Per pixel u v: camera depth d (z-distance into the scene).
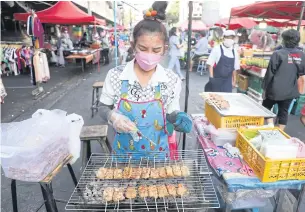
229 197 1.73
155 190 1.31
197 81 9.09
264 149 1.56
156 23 1.45
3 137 1.31
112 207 1.24
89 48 13.71
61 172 3.17
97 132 2.60
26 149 1.25
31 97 6.77
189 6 2.41
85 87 8.15
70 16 9.27
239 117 2.07
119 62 11.67
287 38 3.58
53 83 8.73
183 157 1.72
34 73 6.91
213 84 4.23
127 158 1.62
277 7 5.09
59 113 1.57
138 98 1.60
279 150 1.51
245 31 16.64
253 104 2.35
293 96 3.65
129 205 1.24
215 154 1.89
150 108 1.61
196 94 7.12
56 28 13.88
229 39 4.07
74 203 1.25
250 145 1.70
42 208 2.54
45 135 1.37
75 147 1.63
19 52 10.05
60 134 1.45
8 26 11.21
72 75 10.42
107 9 25.59
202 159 1.78
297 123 4.94
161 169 1.48
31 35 6.53
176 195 1.29
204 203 1.25
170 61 8.91
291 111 5.49
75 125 1.66
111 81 1.62
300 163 1.51
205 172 1.51
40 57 6.93
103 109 1.63
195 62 11.60
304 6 4.47
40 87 7.14
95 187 1.34
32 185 2.93
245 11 6.04
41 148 1.29
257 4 5.44
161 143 1.73
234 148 1.93
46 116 1.48
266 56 7.94
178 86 1.67
